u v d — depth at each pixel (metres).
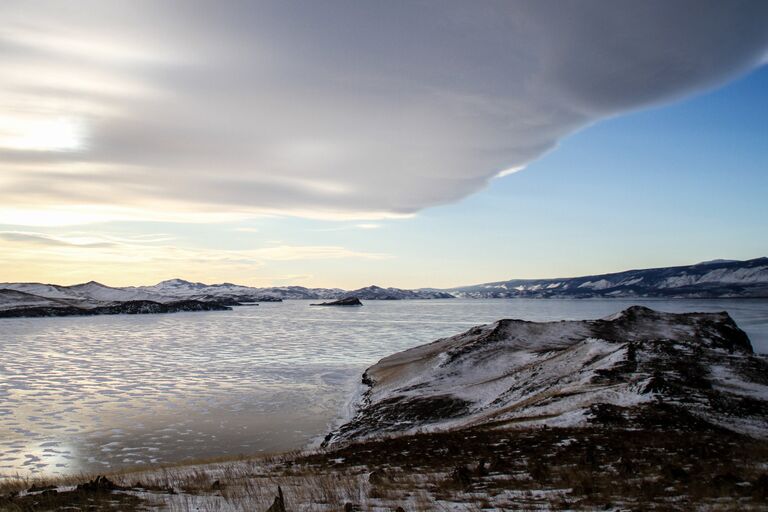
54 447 36.75
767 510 9.77
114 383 64.06
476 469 15.82
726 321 81.44
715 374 36.41
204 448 36.56
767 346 90.25
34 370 75.00
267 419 45.50
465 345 64.12
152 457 34.28
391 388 53.22
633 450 18.38
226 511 10.72
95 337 134.38
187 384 63.28
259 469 19.41
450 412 40.84
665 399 28.52
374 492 12.97
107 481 14.14
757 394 31.41
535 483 13.79
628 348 43.62
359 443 26.38
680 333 73.62
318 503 11.76
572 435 21.97
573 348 51.59
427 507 11.05
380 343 113.75
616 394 30.42
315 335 137.00
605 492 12.22
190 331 156.38
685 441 19.95
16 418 45.75
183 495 12.88
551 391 37.16
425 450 21.19
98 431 41.34
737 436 22.30
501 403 40.12
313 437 39.75
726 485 12.26
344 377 68.25
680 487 12.44
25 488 15.10
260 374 70.88
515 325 73.94
